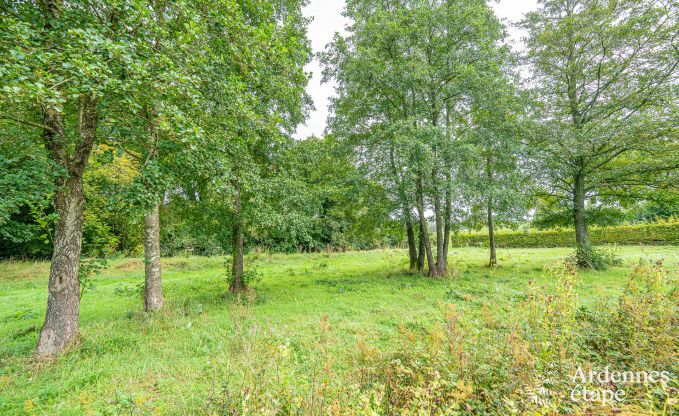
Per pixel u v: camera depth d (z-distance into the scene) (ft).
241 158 24.61
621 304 16.62
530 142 45.62
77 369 15.35
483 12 37.78
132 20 14.20
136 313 25.40
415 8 39.52
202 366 15.16
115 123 17.04
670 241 70.23
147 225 27.14
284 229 30.04
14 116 16.56
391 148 38.55
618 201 47.42
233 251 33.88
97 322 23.25
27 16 15.42
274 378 10.53
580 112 46.96
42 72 10.59
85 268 19.54
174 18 17.04
